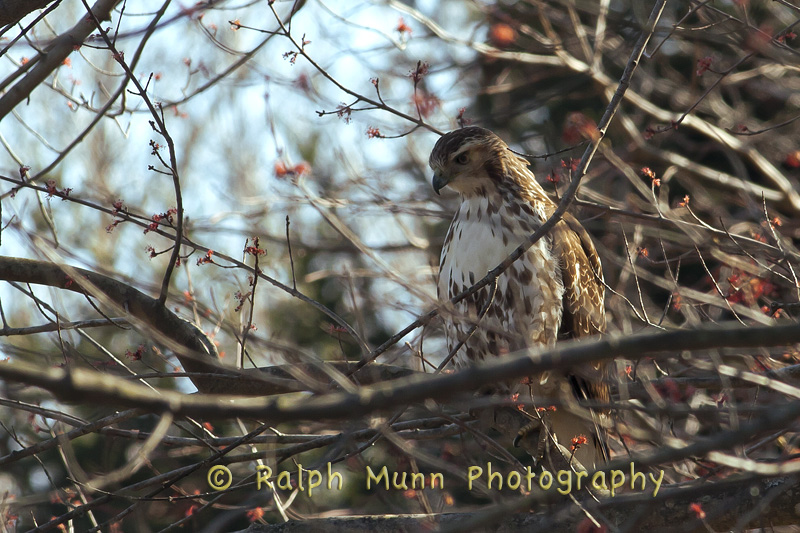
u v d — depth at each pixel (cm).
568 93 2097
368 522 874
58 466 1638
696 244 1023
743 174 1414
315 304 922
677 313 1450
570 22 1894
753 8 1730
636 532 811
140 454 572
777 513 788
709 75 1942
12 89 1003
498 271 811
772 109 2180
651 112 1692
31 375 443
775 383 700
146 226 956
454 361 1129
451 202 1761
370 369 979
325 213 946
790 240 1341
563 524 819
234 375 911
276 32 1050
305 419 489
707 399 1096
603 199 1377
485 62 1692
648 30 814
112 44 888
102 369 1002
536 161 1903
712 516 767
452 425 1038
